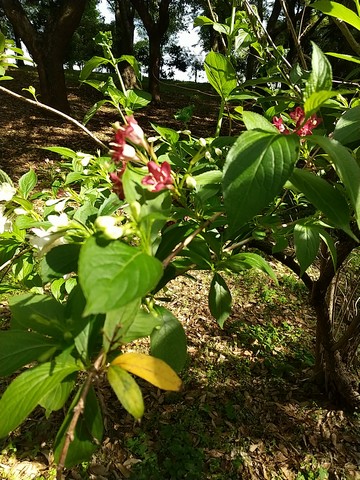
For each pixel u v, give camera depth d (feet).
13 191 4.79
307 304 16.92
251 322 15.69
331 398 12.07
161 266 2.16
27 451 10.22
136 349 13.30
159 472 9.98
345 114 3.55
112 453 10.35
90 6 71.46
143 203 2.81
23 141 32.40
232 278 18.34
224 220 4.00
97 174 5.72
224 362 13.65
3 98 41.34
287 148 2.65
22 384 2.56
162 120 41.06
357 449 10.79
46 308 2.94
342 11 3.28
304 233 4.18
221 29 5.93
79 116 39.45
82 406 2.33
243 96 4.99
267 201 2.56
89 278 1.94
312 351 14.37
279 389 12.66
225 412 11.78
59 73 37.73
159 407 11.75
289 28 5.22
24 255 5.13
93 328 2.74
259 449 10.77
